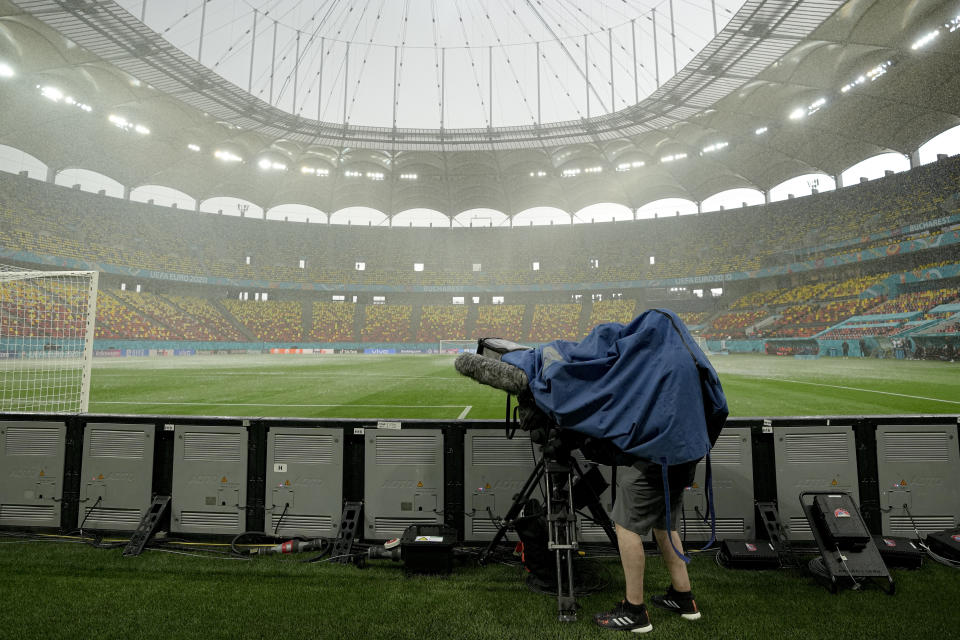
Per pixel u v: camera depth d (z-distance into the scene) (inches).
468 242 2121.1
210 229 1863.9
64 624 82.7
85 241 1514.5
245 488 124.4
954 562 106.1
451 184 1883.6
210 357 1336.1
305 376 685.3
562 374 84.7
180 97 1183.6
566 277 1977.1
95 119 1288.1
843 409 362.6
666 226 1950.1
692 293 1871.3
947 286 1207.6
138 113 1285.7
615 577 105.3
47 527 127.3
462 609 89.5
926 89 1047.0
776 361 1020.5
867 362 943.7
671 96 1201.4
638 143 1576.0
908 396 437.7
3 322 911.7
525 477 119.6
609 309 1921.8
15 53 970.1
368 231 2078.0
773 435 121.3
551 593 95.4
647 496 83.0
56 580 101.0
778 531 115.8
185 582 100.7
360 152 1659.7
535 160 1692.9
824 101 1152.8
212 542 124.1
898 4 802.8
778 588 99.0
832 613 87.8
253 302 1883.6
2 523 128.5
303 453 123.7
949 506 117.3
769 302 1627.7
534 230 2094.0
